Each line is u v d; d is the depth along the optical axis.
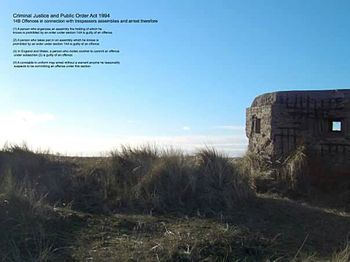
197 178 10.74
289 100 13.77
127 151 11.79
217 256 7.68
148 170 10.91
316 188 13.06
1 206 8.41
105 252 7.58
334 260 7.66
